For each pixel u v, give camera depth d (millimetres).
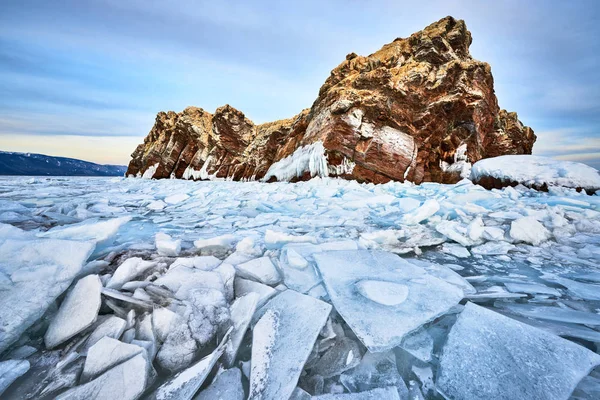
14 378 1321
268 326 1736
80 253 2119
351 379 1464
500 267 2936
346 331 1825
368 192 8781
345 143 14039
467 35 17797
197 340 1601
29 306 1648
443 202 5844
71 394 1228
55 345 1560
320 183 12266
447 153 15672
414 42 16984
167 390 1295
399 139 14305
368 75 14898
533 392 1255
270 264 2584
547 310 2014
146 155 28594
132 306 1821
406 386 1412
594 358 1408
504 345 1516
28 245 2039
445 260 3166
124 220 3207
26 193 8203
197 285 2057
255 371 1433
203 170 25000
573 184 8008
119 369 1335
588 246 3447
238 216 5770
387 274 2383
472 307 1848
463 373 1390
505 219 4582
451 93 15008
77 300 1771
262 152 22891
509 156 10148
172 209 6605
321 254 2773
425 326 1830
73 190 9797
